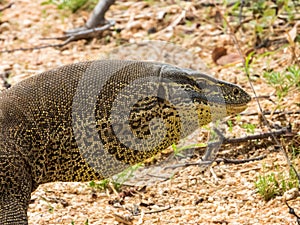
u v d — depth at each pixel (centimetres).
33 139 990
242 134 1319
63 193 1188
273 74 1409
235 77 1518
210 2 1789
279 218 1052
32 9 1959
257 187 1131
